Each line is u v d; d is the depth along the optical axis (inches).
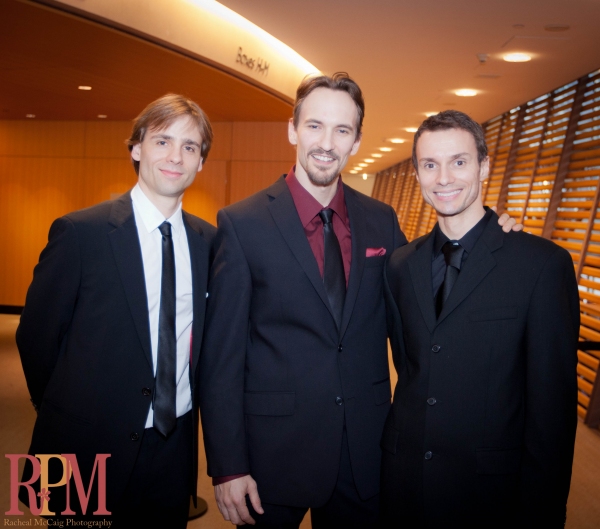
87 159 346.6
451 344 64.0
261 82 230.1
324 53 216.2
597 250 196.2
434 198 66.1
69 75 218.4
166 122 70.9
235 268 70.7
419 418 65.2
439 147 64.7
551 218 239.3
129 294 68.9
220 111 285.1
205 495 125.4
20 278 357.7
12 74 218.1
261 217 72.5
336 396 69.7
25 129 352.5
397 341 74.3
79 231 69.0
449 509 62.7
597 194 203.9
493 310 62.3
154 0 170.6
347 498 72.7
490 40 191.2
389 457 68.3
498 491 61.7
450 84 258.1
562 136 250.8
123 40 171.8
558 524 58.7
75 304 69.9
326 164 69.8
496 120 346.3
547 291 60.6
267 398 69.8
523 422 62.9
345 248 75.7
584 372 194.2
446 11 166.6
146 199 73.4
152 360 69.9
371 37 194.5
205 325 73.6
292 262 70.6
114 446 67.4
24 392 197.9
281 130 311.4
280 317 70.6
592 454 161.0
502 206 301.3
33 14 149.6
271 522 70.8
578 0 153.9
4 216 356.8
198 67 201.9
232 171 317.1
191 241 76.2
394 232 80.9
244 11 175.8
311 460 69.2
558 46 194.7
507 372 61.8
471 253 65.1
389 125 383.9
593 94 227.8
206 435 68.8
